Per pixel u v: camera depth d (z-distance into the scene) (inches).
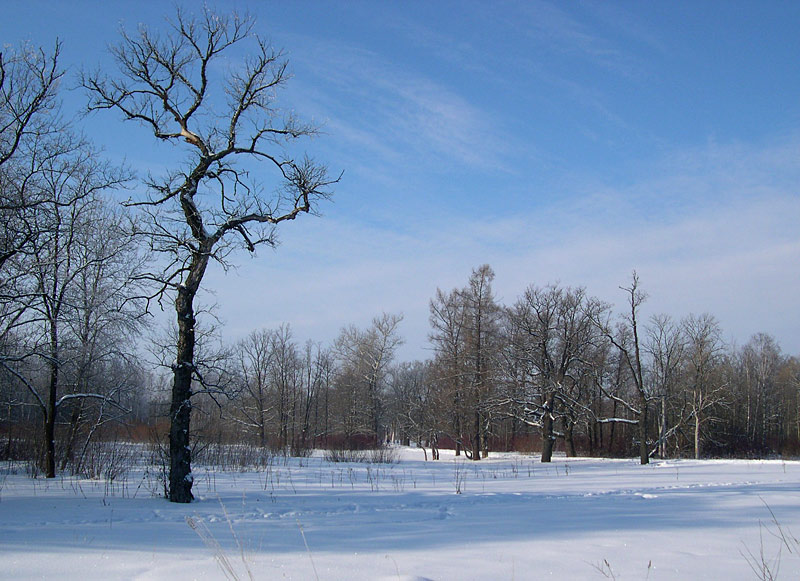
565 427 1795.0
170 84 609.3
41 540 358.3
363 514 486.0
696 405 1916.8
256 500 591.8
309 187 613.9
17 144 674.2
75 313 916.0
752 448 2169.0
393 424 2689.5
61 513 485.1
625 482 773.9
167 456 727.7
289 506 539.2
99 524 431.2
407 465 1352.1
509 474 1031.0
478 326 1830.7
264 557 302.8
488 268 1872.5
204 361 631.8
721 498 555.2
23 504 538.0
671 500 549.6
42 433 1039.6
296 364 2682.1
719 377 2188.7
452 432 1804.9
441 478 912.3
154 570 274.5
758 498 549.0
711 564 285.7
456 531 387.2
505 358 1637.6
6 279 733.9
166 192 589.3
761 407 2534.5
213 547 331.6
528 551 316.8
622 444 1973.4
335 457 1455.5
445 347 1868.8
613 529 387.2
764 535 362.0
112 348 974.4
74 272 891.4
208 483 742.5
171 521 449.1
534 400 1588.3
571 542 342.3
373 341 2348.7
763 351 2623.0
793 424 2792.8
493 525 412.8
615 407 1957.4
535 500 576.4
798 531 375.2
